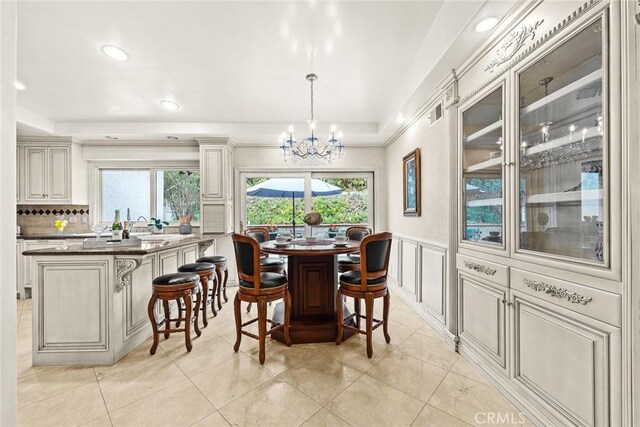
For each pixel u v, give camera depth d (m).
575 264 1.27
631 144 1.05
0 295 0.54
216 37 2.08
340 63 2.47
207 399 1.69
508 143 1.70
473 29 1.72
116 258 2.13
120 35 2.05
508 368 1.69
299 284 2.57
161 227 4.34
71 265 2.10
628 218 1.07
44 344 2.09
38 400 1.69
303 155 3.17
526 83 1.60
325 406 1.62
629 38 1.05
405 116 3.23
